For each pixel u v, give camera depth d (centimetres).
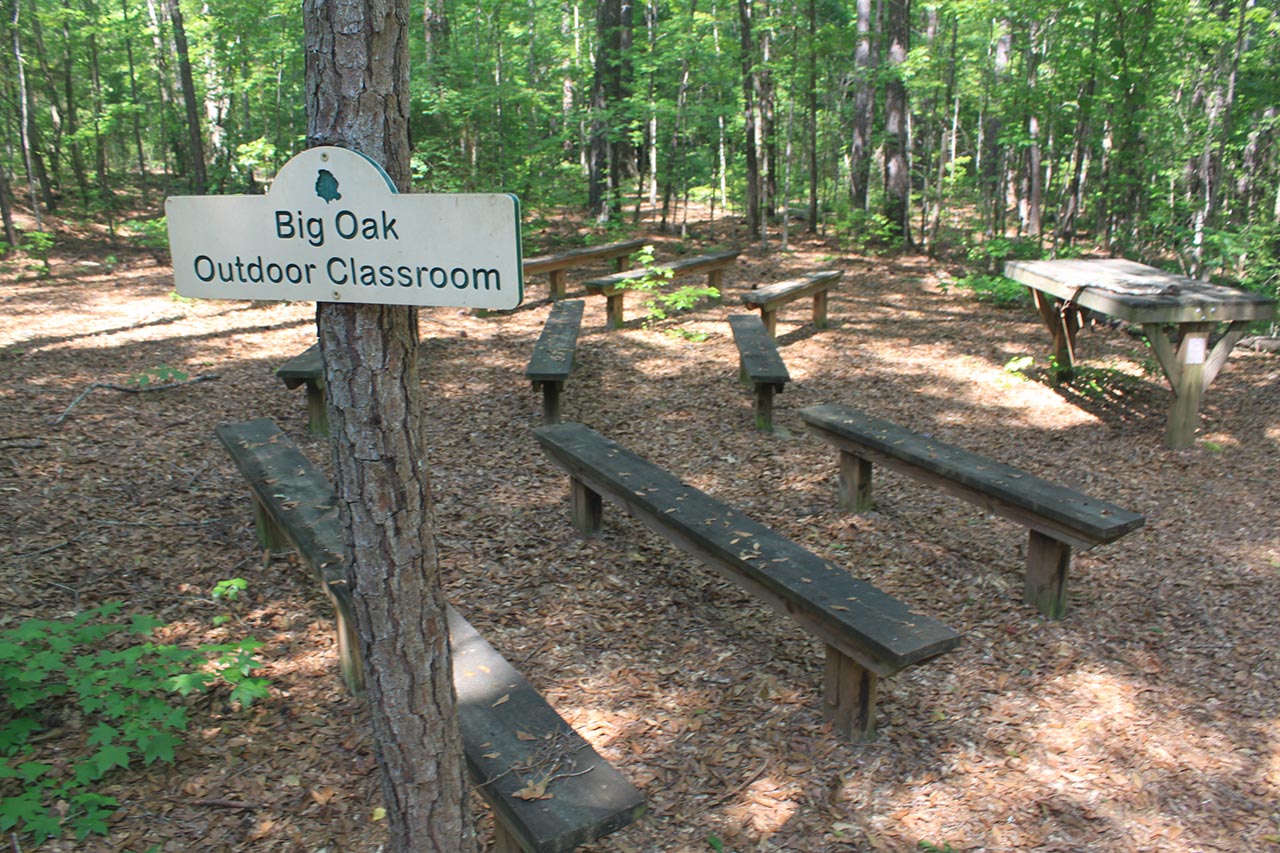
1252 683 367
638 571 450
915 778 310
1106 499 554
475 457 595
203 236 184
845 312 1089
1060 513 389
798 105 1625
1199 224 1030
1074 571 461
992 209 1536
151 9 1872
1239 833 290
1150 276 707
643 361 848
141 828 265
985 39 1595
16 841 252
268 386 719
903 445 483
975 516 526
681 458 610
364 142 163
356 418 174
